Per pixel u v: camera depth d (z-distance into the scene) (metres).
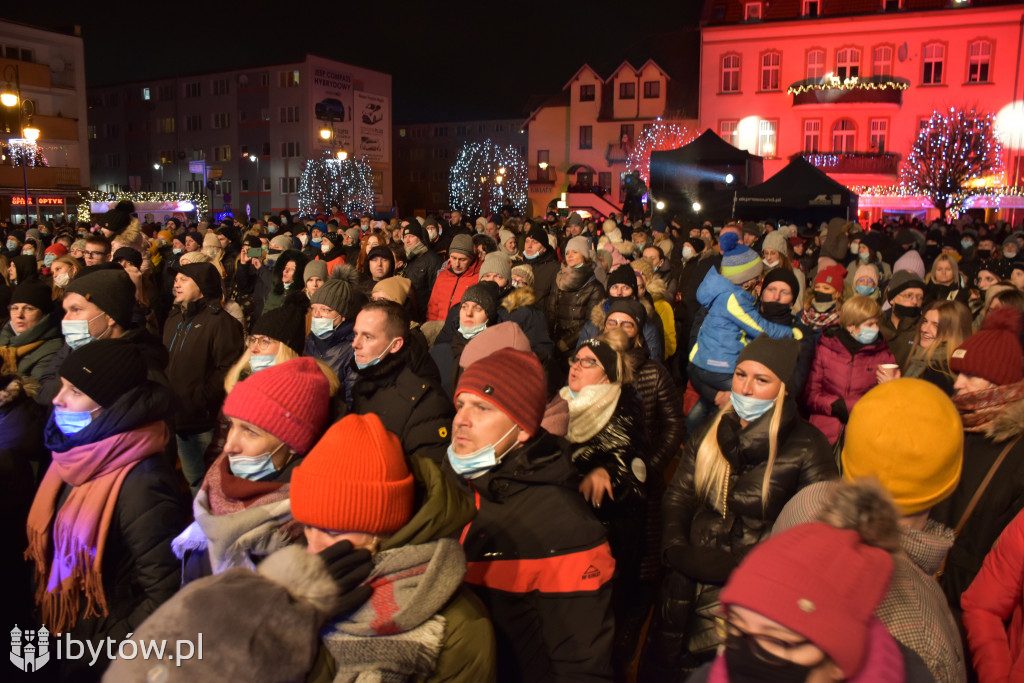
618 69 48.34
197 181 71.69
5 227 19.30
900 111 38.53
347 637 1.64
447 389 4.90
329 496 1.67
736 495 2.93
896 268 8.02
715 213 26.55
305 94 64.81
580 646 2.29
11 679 2.66
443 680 1.76
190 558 2.47
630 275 5.47
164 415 2.74
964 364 3.02
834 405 4.56
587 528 2.35
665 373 4.29
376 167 72.12
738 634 1.30
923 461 2.03
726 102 41.09
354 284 6.66
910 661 1.50
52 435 2.67
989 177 35.53
